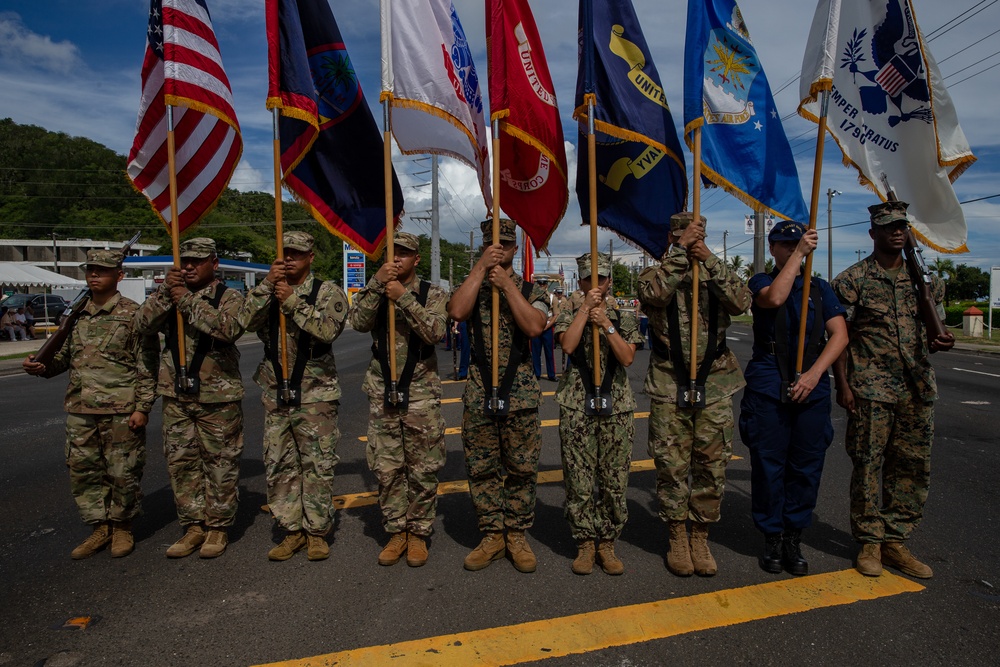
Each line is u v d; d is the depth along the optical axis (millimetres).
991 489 4906
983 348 19531
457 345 11594
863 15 3924
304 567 3580
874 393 3434
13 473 5535
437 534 4098
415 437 3588
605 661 2656
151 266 31219
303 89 3814
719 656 2689
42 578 3438
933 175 3879
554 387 10188
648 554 3754
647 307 3598
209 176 4344
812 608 3084
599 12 3820
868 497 3455
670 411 3475
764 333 3533
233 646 2773
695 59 3617
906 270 3535
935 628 2902
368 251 4250
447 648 2754
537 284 3596
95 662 2658
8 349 19406
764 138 3947
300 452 3672
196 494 3777
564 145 4004
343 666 2627
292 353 3646
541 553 3775
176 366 3637
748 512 4492
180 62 3873
